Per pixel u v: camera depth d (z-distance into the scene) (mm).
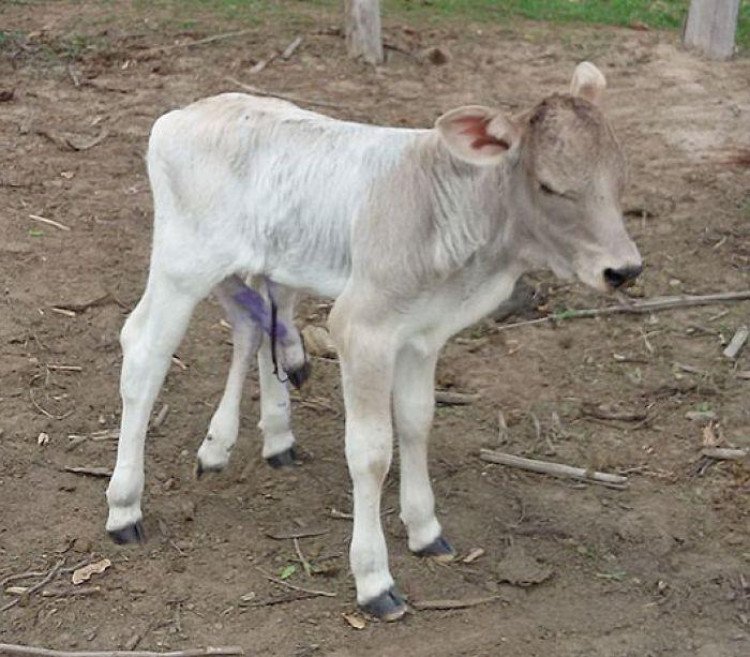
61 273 3543
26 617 2512
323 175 2395
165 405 3076
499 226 2314
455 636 2473
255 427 3016
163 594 2559
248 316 2717
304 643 2451
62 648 2447
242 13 5449
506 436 3002
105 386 3133
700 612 2543
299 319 3426
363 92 4641
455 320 2395
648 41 5332
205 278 2510
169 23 5285
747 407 3096
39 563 2631
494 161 2213
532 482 2869
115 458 2906
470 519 2760
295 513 2770
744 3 6012
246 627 2488
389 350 2357
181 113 2527
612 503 2809
